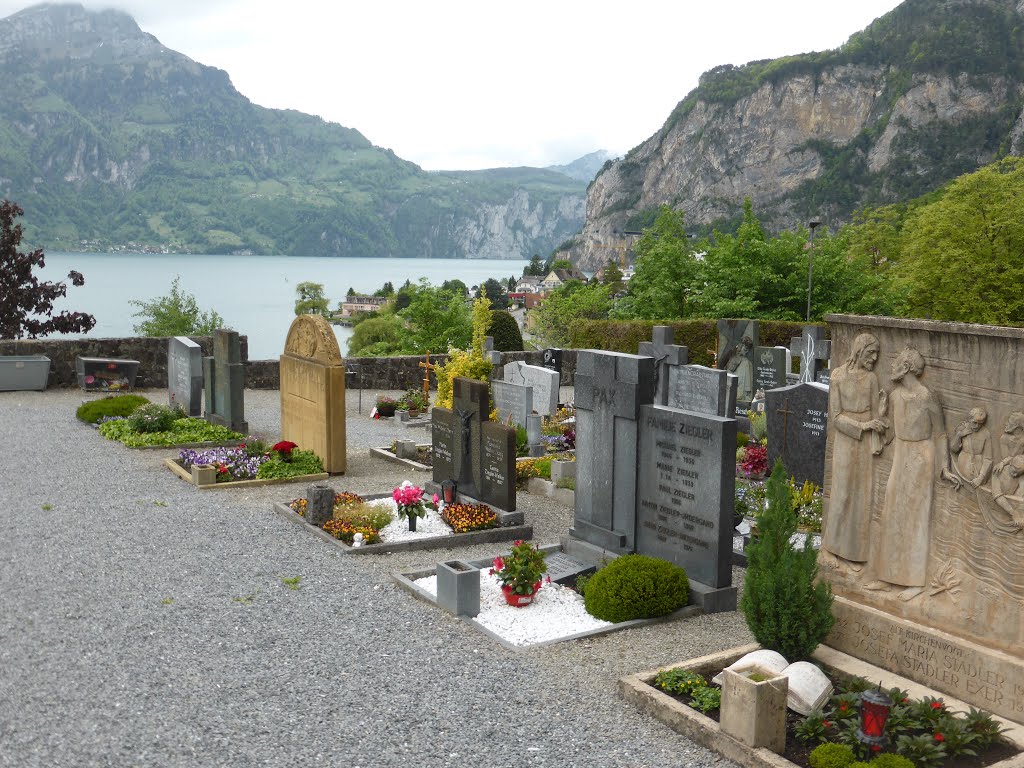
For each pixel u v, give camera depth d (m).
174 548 11.48
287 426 18.31
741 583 11.09
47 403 23.20
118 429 19.12
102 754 6.40
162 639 8.58
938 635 7.43
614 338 35.09
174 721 6.95
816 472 15.12
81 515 12.84
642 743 6.87
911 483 7.66
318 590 10.18
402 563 11.38
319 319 17.02
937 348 7.50
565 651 8.71
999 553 7.06
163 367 26.83
